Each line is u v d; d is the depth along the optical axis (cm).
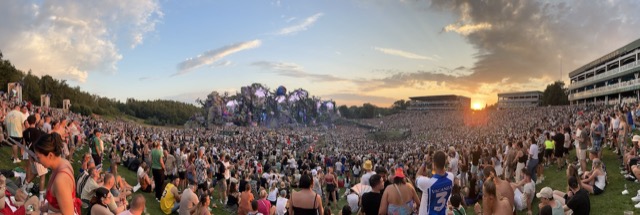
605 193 1287
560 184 1551
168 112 15675
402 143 8125
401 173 714
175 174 1731
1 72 7156
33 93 9194
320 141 8356
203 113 12350
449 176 624
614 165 1645
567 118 4931
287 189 2011
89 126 3316
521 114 10212
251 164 2531
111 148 2256
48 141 407
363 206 734
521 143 1593
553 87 12962
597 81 9131
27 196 887
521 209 1225
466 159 1716
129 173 1930
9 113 1323
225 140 5312
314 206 712
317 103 15075
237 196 1548
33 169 1017
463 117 12900
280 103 14025
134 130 4469
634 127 2391
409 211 662
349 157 3941
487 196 717
